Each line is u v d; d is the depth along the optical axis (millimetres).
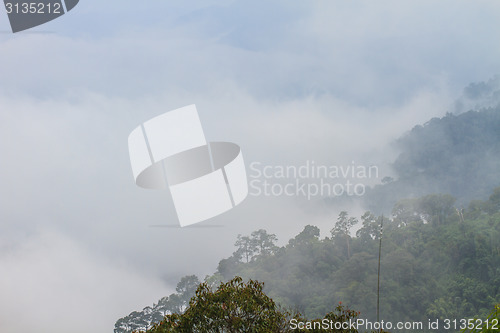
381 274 122125
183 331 10875
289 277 128875
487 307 111562
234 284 11422
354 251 138875
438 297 116188
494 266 118312
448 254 124062
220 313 10750
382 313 114000
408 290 117750
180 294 138750
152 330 11188
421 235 134375
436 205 143875
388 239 134000
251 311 10836
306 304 122312
